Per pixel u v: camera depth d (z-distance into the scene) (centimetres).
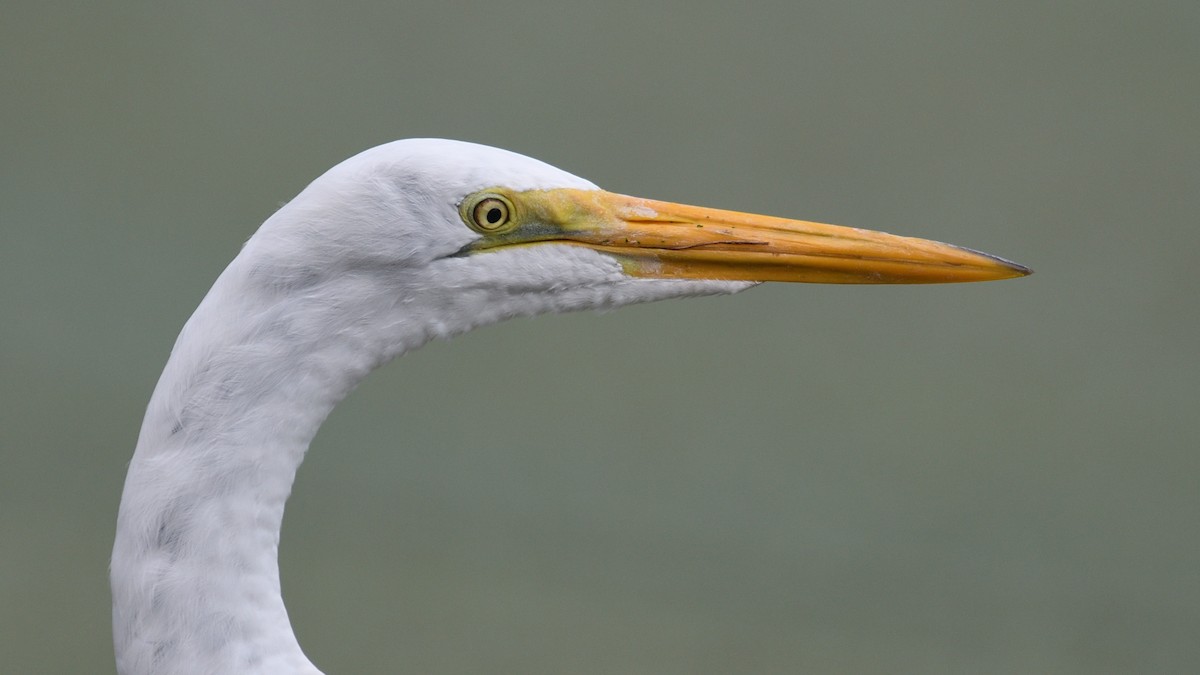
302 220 499
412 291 500
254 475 498
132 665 498
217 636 498
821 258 504
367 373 500
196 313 499
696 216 504
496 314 502
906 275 505
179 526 498
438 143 501
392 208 500
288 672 499
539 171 502
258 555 499
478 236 501
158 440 498
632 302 504
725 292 504
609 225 503
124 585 498
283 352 498
